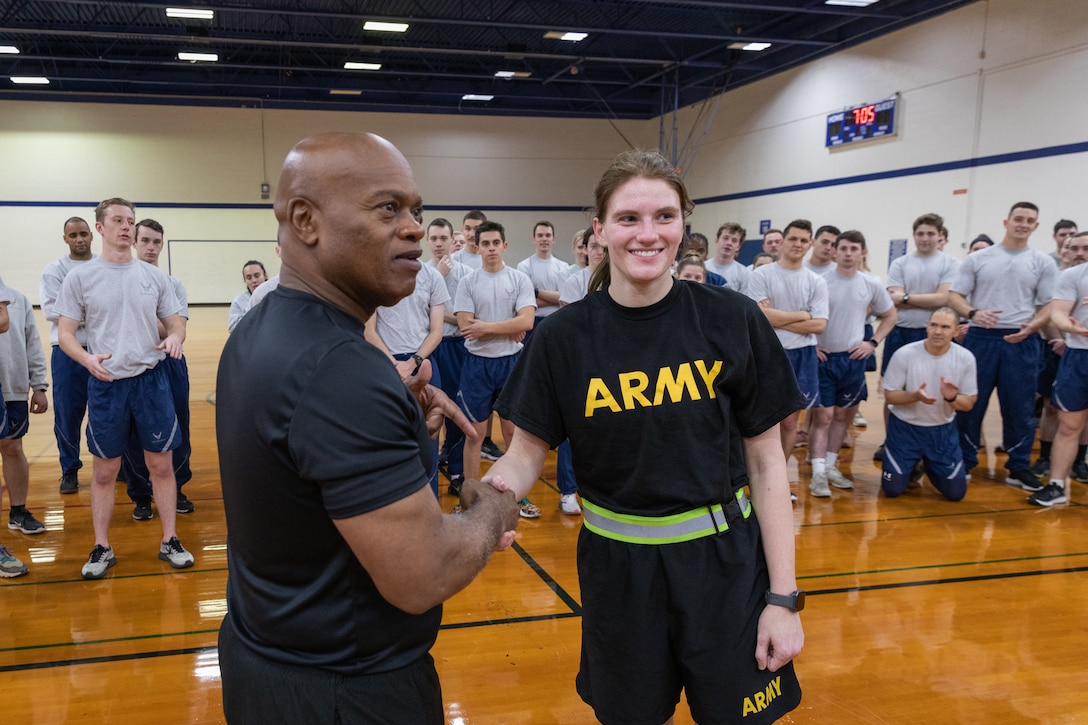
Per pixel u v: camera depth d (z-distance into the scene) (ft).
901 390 13.50
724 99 49.34
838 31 38.83
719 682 4.02
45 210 51.78
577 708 7.17
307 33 43.39
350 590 2.86
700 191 52.95
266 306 3.01
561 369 4.25
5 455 11.76
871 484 14.87
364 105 55.42
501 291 13.56
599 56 44.42
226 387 2.96
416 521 2.65
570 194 59.31
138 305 10.09
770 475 4.27
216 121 53.57
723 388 4.13
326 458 2.57
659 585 4.12
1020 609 9.28
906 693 7.43
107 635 8.55
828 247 15.60
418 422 2.95
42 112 50.93
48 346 34.88
